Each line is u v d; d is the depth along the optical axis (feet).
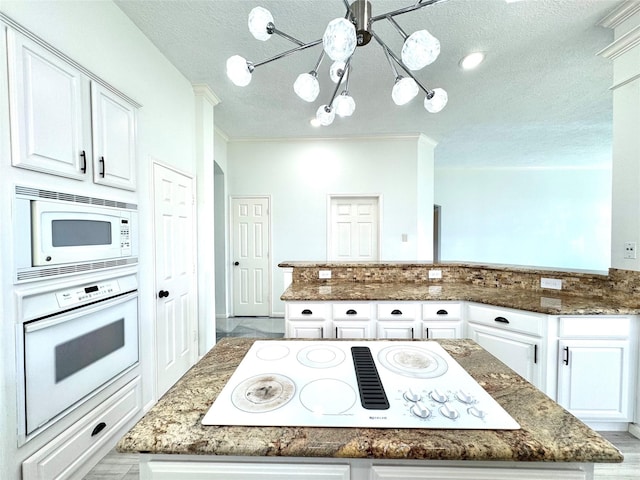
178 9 5.68
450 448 1.94
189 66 7.65
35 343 3.88
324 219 13.80
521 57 7.17
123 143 5.54
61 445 4.31
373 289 7.73
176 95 7.77
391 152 13.48
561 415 2.28
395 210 13.58
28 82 3.77
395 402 2.43
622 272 6.02
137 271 6.05
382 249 13.69
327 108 5.51
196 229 8.84
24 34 3.72
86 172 4.71
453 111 10.43
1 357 3.54
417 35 3.36
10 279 3.61
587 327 5.68
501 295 6.93
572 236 19.60
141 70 6.29
